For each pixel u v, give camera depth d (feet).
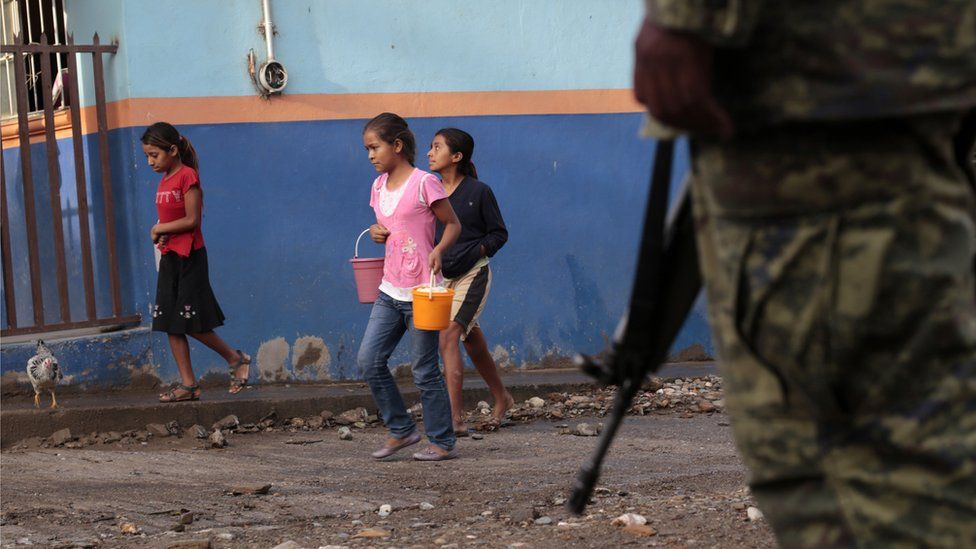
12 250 35.42
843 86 5.71
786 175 5.91
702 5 5.47
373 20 33.47
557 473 22.53
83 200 30.86
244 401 29.27
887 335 5.90
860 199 5.83
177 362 29.37
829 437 6.17
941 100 5.67
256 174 32.42
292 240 32.86
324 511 19.36
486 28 34.81
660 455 24.45
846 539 6.18
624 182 36.47
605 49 36.11
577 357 7.67
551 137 35.65
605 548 14.80
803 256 5.95
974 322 5.98
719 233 6.30
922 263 5.81
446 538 15.98
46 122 30.45
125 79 31.04
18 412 27.35
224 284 32.12
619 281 36.47
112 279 31.14
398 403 24.66
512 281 35.40
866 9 5.68
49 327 30.42
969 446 5.82
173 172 28.96
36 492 21.56
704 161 6.25
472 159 34.86
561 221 35.86
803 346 6.04
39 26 33.96
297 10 32.71
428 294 23.03
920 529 5.93
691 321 37.68
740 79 5.91
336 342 33.35
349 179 33.42
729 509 16.78
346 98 33.35
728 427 28.19
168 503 20.27
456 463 24.07
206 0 31.68
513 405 31.30
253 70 32.19
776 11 5.76
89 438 27.53
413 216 23.62
